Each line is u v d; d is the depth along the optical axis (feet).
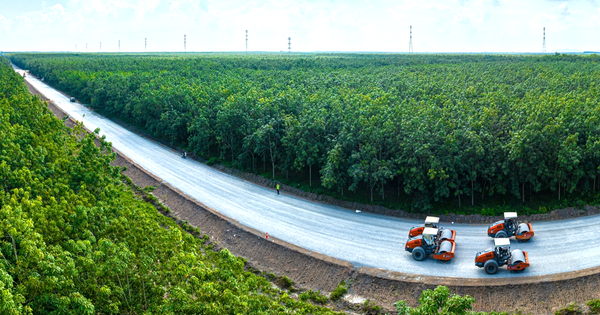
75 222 133.69
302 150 230.48
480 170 199.72
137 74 500.33
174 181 261.65
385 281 151.43
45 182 163.32
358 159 212.02
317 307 140.87
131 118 417.08
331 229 192.13
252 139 261.44
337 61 654.12
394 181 225.35
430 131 211.82
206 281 116.06
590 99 255.29
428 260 162.91
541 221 188.65
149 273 118.62
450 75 398.21
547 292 136.77
